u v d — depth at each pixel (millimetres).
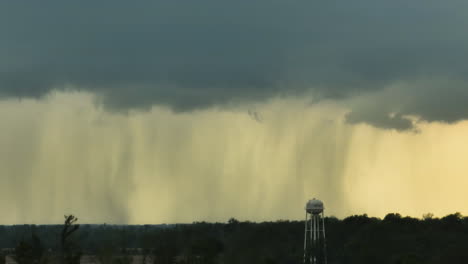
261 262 194750
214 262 191500
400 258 184750
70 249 136750
